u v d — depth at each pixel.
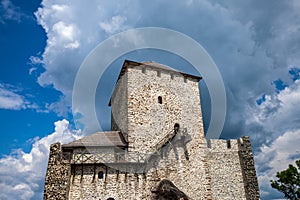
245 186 20.27
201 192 18.48
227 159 20.92
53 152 16.52
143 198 16.64
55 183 15.61
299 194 19.05
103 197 16.22
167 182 17.38
